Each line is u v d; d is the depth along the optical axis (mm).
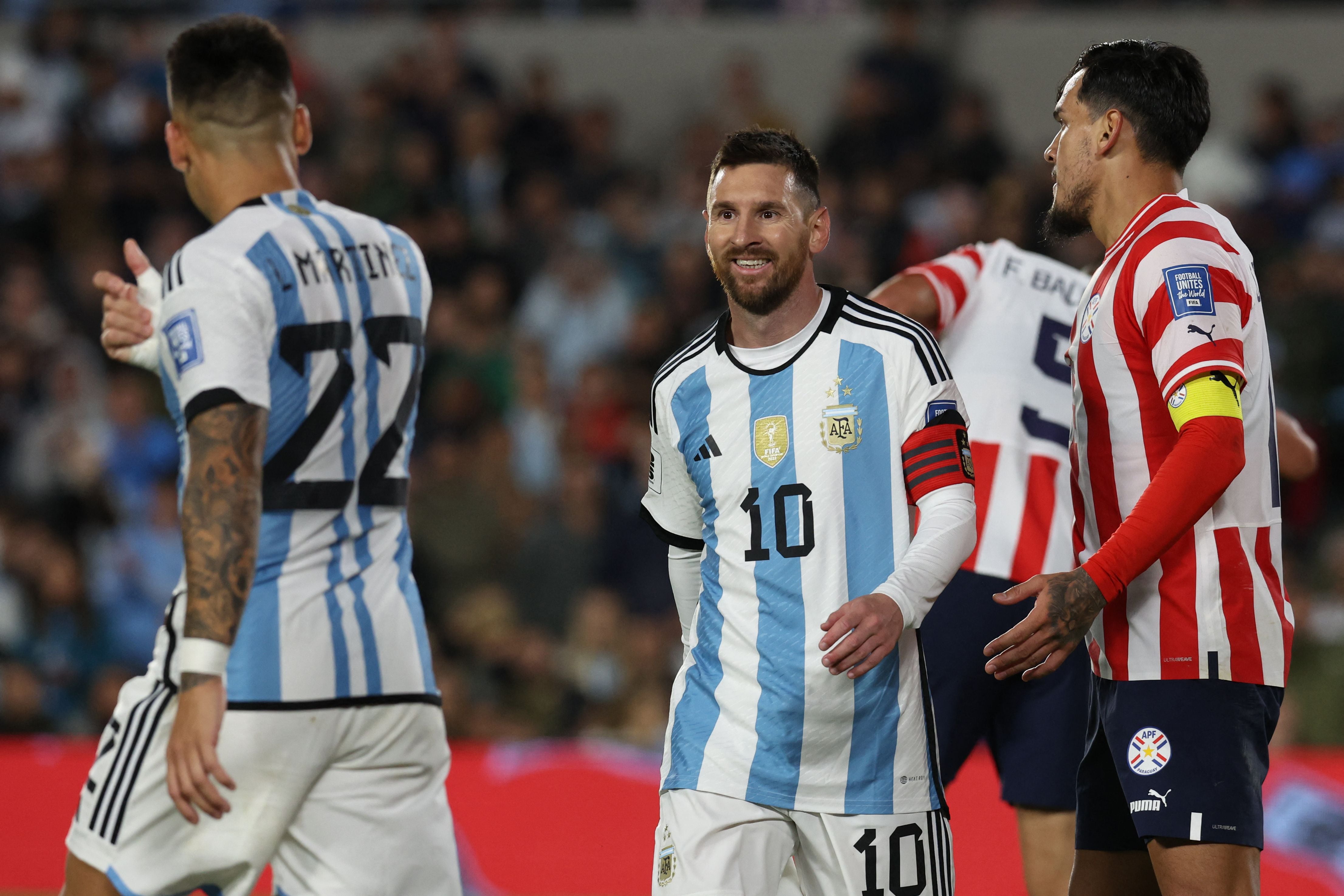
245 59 9469
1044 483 12156
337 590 9219
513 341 32031
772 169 9539
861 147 35594
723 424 9734
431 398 31328
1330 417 30594
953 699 11992
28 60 39250
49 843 16891
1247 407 9211
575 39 41781
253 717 8914
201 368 8711
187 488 8625
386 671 9336
